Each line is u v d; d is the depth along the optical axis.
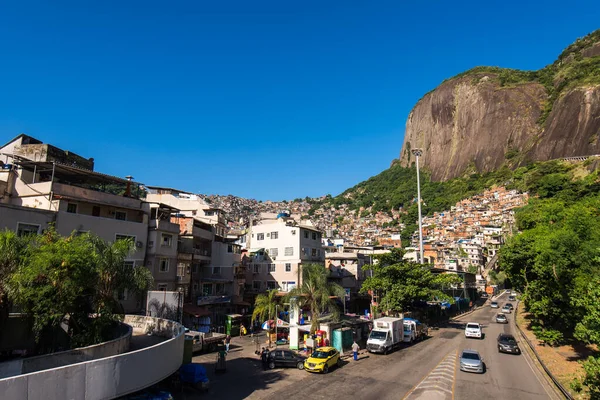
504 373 25.92
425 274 46.06
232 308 47.56
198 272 45.12
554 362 28.03
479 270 126.94
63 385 13.18
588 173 120.19
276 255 55.56
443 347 36.12
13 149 42.91
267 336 39.28
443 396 20.53
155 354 17.20
